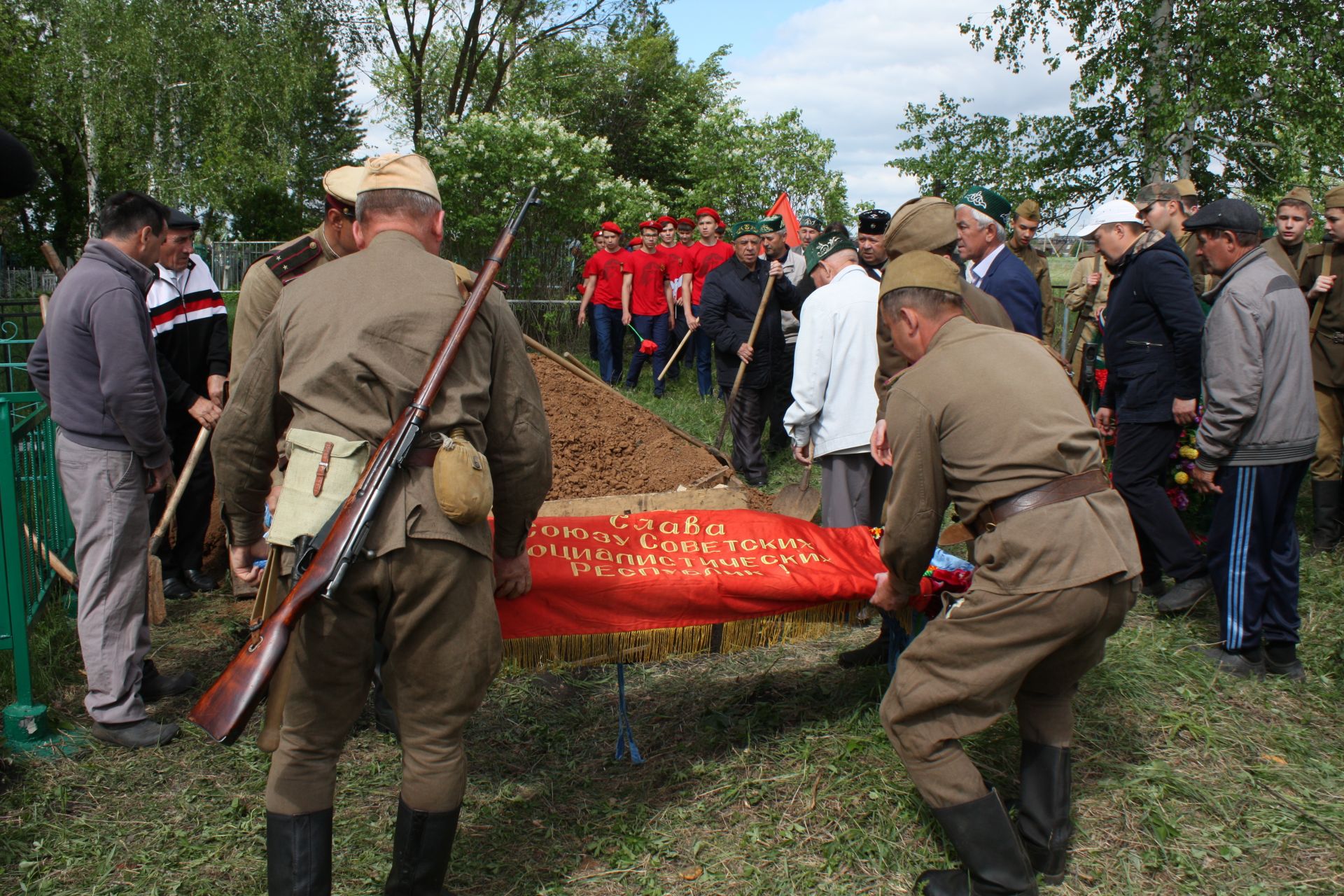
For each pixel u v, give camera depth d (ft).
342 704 7.44
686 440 20.34
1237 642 12.36
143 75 74.90
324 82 86.48
